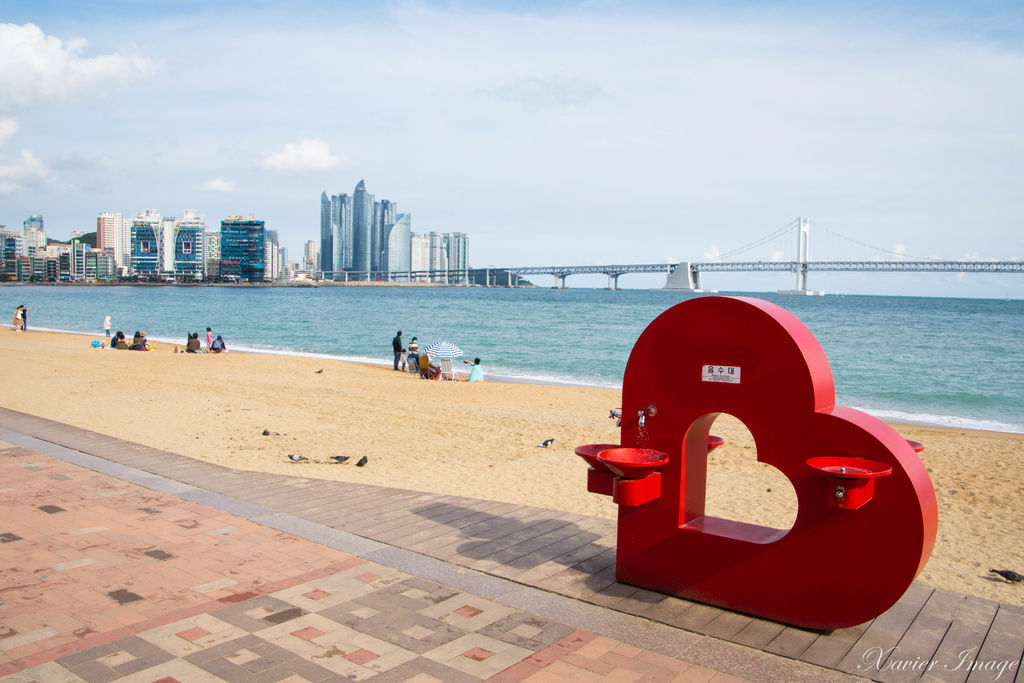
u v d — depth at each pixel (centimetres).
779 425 441
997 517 761
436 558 550
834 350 3788
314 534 599
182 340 3934
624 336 4416
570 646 412
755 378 450
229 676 369
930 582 565
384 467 963
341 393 1750
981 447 1185
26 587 480
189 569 516
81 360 2316
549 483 875
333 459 1005
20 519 620
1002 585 558
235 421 1296
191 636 413
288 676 370
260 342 3938
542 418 1438
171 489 725
